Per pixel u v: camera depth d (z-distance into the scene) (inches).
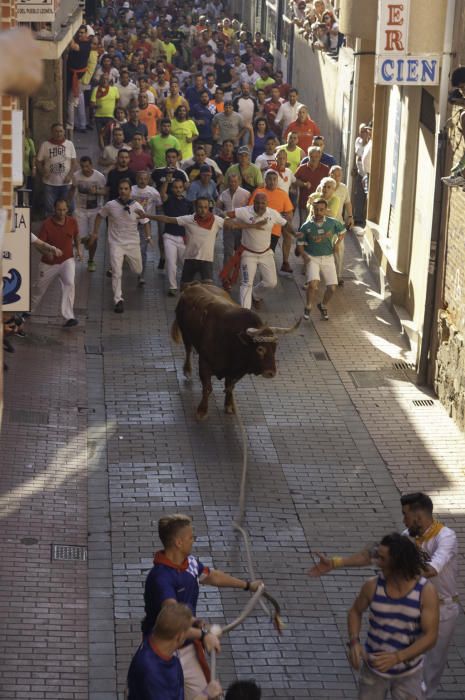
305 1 1366.9
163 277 794.2
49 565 416.5
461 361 559.2
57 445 526.6
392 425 570.3
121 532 448.1
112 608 391.2
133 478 498.0
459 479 512.7
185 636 247.0
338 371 639.8
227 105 1029.8
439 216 594.9
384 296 759.7
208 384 557.0
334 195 751.1
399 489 501.4
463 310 557.9
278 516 470.0
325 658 366.6
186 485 494.0
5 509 458.6
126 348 662.5
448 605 306.7
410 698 271.7
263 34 1731.1
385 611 264.8
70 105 1190.3
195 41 1635.1
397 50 582.6
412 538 303.4
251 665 359.9
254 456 528.4
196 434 550.0
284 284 788.6
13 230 487.8
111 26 1638.8
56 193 842.8
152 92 1168.8
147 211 773.3
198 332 551.2
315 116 1250.6
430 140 653.3
